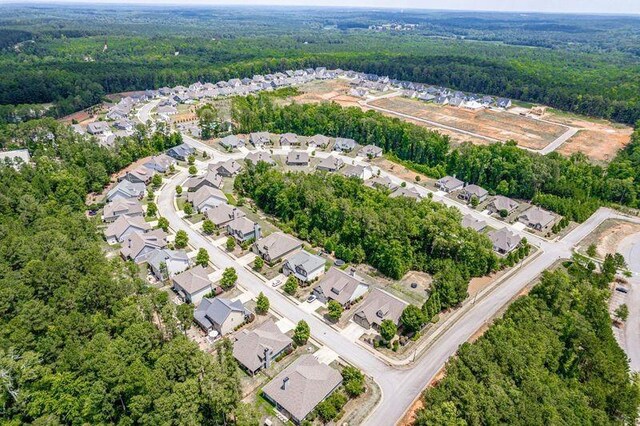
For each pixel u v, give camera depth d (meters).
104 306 67.94
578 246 104.12
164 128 170.88
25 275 68.75
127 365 55.47
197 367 55.09
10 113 184.38
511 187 129.50
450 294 77.62
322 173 125.06
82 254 76.81
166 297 70.56
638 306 84.06
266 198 115.25
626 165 135.88
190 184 125.88
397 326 73.62
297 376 59.56
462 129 191.25
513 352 60.94
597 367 63.72
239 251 96.94
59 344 58.16
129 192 118.81
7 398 50.50
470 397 53.56
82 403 50.88
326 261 91.81
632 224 115.75
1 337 58.16
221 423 53.75
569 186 125.19
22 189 104.75
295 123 180.88
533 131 190.38
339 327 74.31
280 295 82.38
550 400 55.44
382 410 58.38
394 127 159.88
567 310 74.62
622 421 58.91
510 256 94.06
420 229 93.12
